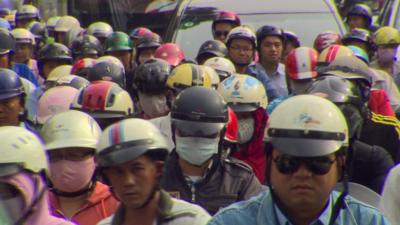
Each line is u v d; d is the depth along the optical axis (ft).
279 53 77.56
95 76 61.21
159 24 116.16
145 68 56.08
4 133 33.19
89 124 41.19
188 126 43.24
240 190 44.14
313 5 98.84
